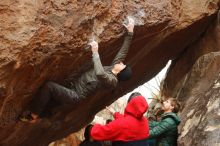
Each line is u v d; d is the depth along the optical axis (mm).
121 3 6434
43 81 5992
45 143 8523
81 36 5973
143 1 6762
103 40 6250
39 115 6656
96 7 6102
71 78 6410
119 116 5879
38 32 5520
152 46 7789
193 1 7754
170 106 6832
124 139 5539
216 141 6238
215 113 6656
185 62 9211
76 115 8016
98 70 5715
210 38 8641
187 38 8562
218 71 7875
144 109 5605
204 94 7445
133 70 8305
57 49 5750
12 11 5406
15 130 6773
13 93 5820
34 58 5594
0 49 5324
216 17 8438
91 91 6062
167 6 7098
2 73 5410
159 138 6762
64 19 5754
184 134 6867
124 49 6137
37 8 5539
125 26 6281
